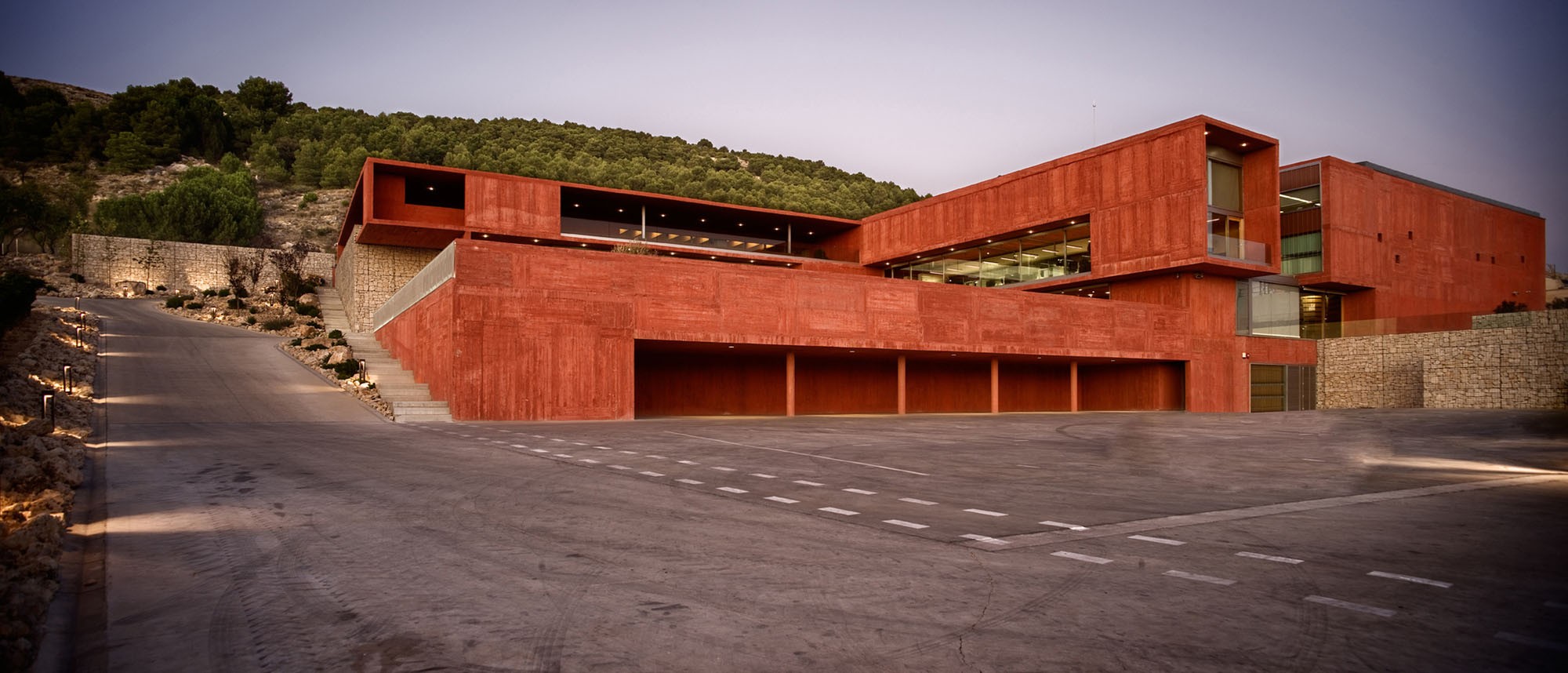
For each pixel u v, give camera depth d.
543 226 42.59
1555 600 5.89
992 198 47.50
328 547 7.60
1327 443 20.16
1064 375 45.84
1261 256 41.69
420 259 46.16
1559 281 66.62
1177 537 8.25
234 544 7.72
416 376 31.28
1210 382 42.25
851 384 38.84
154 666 4.62
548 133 154.25
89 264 57.38
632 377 28.20
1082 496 11.21
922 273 53.91
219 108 122.19
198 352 34.19
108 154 109.06
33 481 10.09
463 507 9.82
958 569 6.86
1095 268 42.84
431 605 5.75
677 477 12.83
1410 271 49.75
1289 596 6.00
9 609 5.35
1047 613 5.58
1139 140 41.16
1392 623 5.35
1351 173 46.94
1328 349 47.00
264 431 19.59
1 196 65.88
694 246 51.28
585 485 11.79
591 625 5.29
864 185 147.38
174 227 73.56
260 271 58.81
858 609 5.66
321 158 116.69
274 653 4.81
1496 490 11.84
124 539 7.91
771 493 11.21
